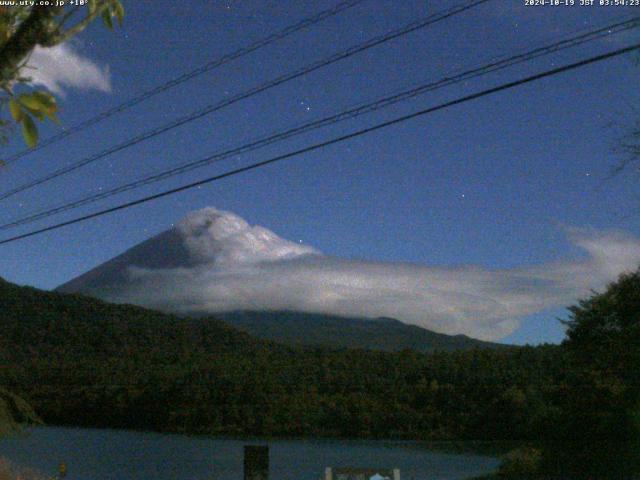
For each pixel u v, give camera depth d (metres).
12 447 96.38
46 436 117.25
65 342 193.00
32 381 149.12
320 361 150.50
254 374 139.38
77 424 139.38
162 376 141.12
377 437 120.81
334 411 127.25
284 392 134.75
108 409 137.12
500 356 121.94
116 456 96.62
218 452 104.31
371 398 128.00
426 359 139.25
